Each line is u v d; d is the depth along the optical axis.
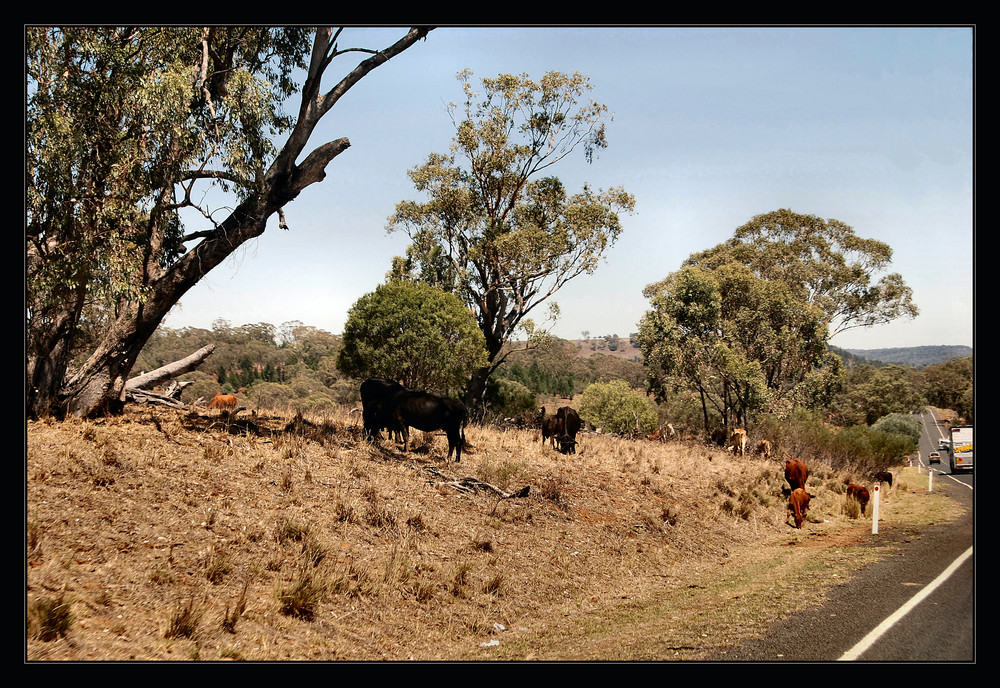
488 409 31.86
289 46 13.20
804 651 5.79
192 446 9.93
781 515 15.63
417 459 12.84
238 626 6.07
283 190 11.14
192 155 10.32
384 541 8.84
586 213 31.75
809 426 28.31
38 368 9.81
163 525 7.31
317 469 10.48
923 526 14.20
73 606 5.43
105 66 10.33
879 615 6.87
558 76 31.47
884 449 29.19
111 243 9.74
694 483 16.73
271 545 7.74
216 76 12.02
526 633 7.46
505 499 11.77
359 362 16.52
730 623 6.92
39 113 9.47
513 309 31.95
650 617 7.83
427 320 16.52
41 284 9.12
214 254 10.70
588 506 12.67
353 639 6.53
